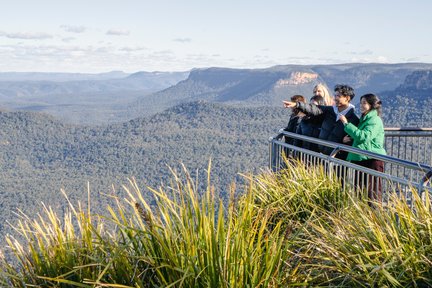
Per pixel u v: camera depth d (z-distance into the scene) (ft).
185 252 9.99
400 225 12.19
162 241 9.82
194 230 10.20
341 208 16.53
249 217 10.93
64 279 9.97
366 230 12.21
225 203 11.07
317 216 16.29
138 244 10.27
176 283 9.56
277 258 9.87
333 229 13.35
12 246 10.77
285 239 10.68
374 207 15.42
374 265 11.04
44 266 10.64
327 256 12.13
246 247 10.01
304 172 18.95
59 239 10.82
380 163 21.88
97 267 10.37
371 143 22.12
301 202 17.25
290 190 17.70
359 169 17.93
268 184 18.17
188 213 10.27
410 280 10.69
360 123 22.71
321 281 11.44
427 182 14.26
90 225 10.70
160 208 10.52
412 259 10.85
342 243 12.01
